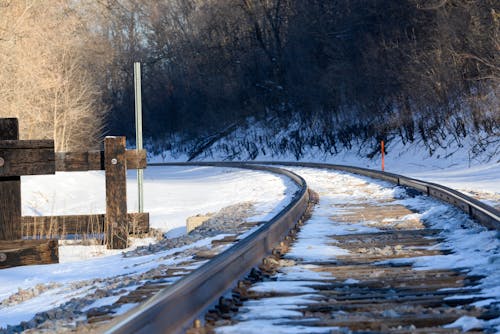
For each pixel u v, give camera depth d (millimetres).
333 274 13336
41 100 59562
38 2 63375
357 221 24734
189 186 62281
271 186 51406
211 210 40000
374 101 86812
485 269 12789
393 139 81062
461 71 70875
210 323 9047
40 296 16156
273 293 11312
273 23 120625
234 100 126625
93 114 76812
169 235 31172
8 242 21594
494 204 27750
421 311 9484
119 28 150375
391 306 9930
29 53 57625
